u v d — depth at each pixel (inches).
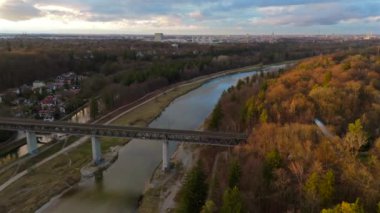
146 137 4082.2
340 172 2559.1
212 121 4877.0
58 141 5098.4
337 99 3848.4
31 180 3841.0
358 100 3846.0
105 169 4170.8
